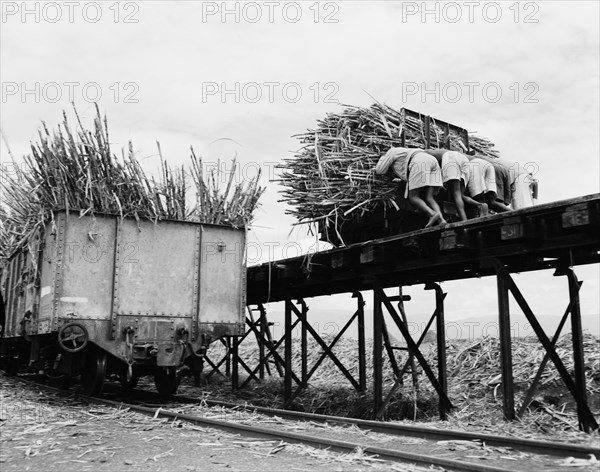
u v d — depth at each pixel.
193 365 9.71
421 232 7.43
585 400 7.02
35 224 9.70
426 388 11.05
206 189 10.43
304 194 9.36
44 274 9.29
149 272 9.38
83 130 9.53
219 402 9.13
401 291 9.75
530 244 6.79
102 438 6.20
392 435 6.62
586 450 5.11
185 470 4.89
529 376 9.95
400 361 13.73
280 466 4.98
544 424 7.53
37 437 6.20
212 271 9.84
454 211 9.05
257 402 11.32
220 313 9.80
